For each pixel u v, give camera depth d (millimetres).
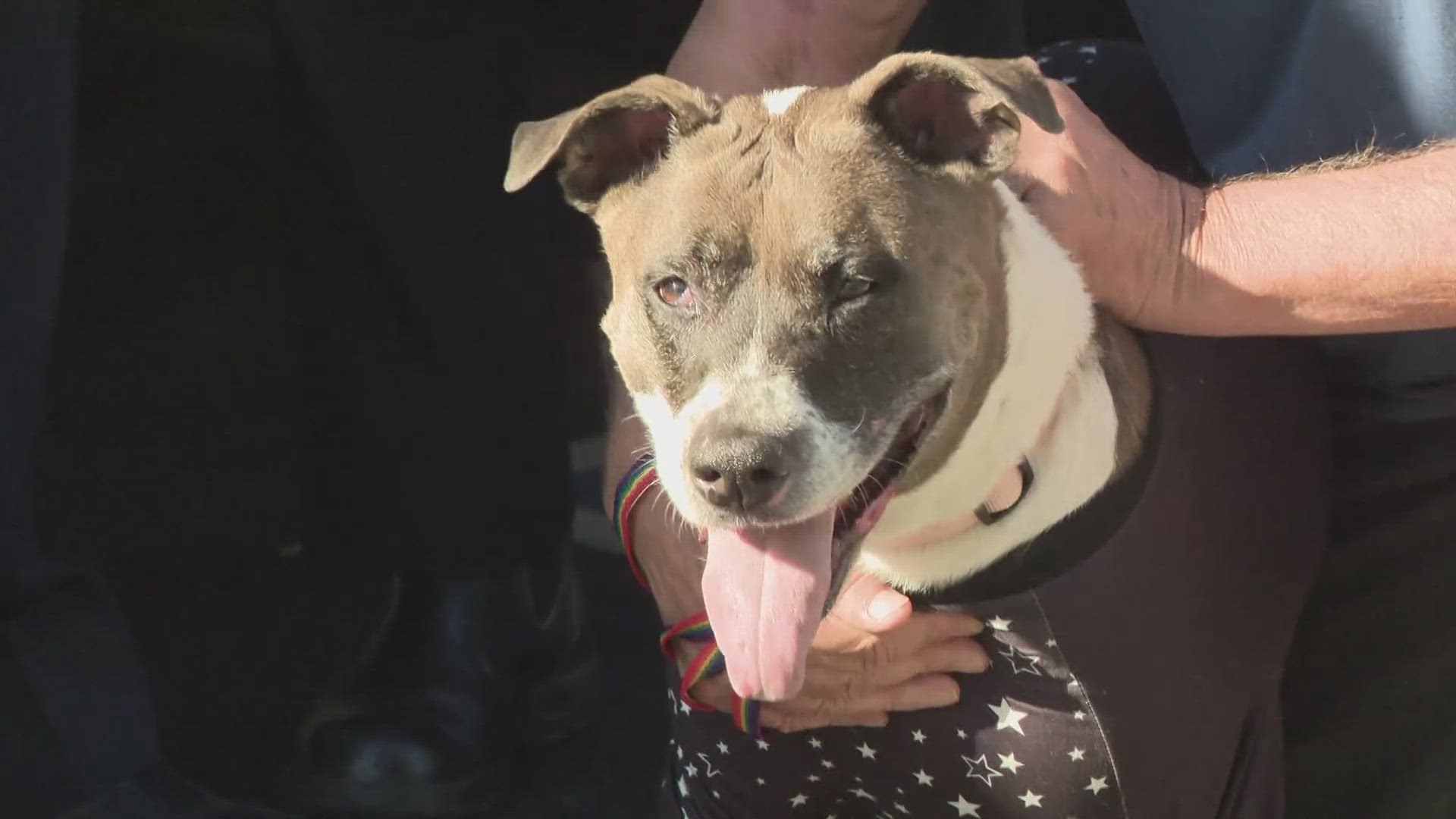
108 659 6270
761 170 4316
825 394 4094
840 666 4598
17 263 5957
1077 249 4656
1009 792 4660
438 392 6512
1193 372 4715
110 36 9906
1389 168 4742
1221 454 4629
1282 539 4785
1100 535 4379
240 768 6312
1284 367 5000
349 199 6438
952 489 4383
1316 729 5797
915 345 4203
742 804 5062
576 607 7047
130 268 8961
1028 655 4465
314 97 6324
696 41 5957
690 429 4090
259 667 6805
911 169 4348
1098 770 4523
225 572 7324
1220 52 5414
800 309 4133
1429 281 4590
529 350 6672
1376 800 5832
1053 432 4391
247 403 8312
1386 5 4965
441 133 6375
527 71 7414
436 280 6430
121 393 8266
